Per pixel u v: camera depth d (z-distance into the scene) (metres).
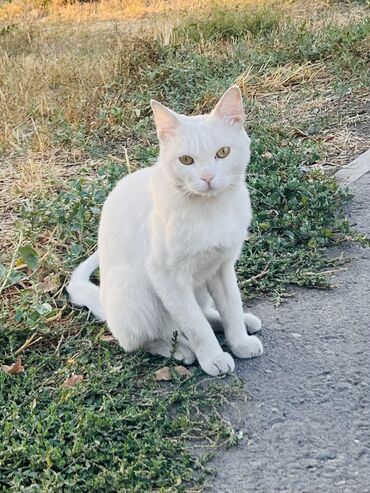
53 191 1.40
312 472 0.72
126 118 1.72
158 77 1.92
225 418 0.81
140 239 0.88
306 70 1.93
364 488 0.70
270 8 2.51
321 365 0.89
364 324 0.97
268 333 0.96
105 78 1.95
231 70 1.96
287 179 1.33
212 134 0.81
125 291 0.88
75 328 0.99
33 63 2.24
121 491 0.69
